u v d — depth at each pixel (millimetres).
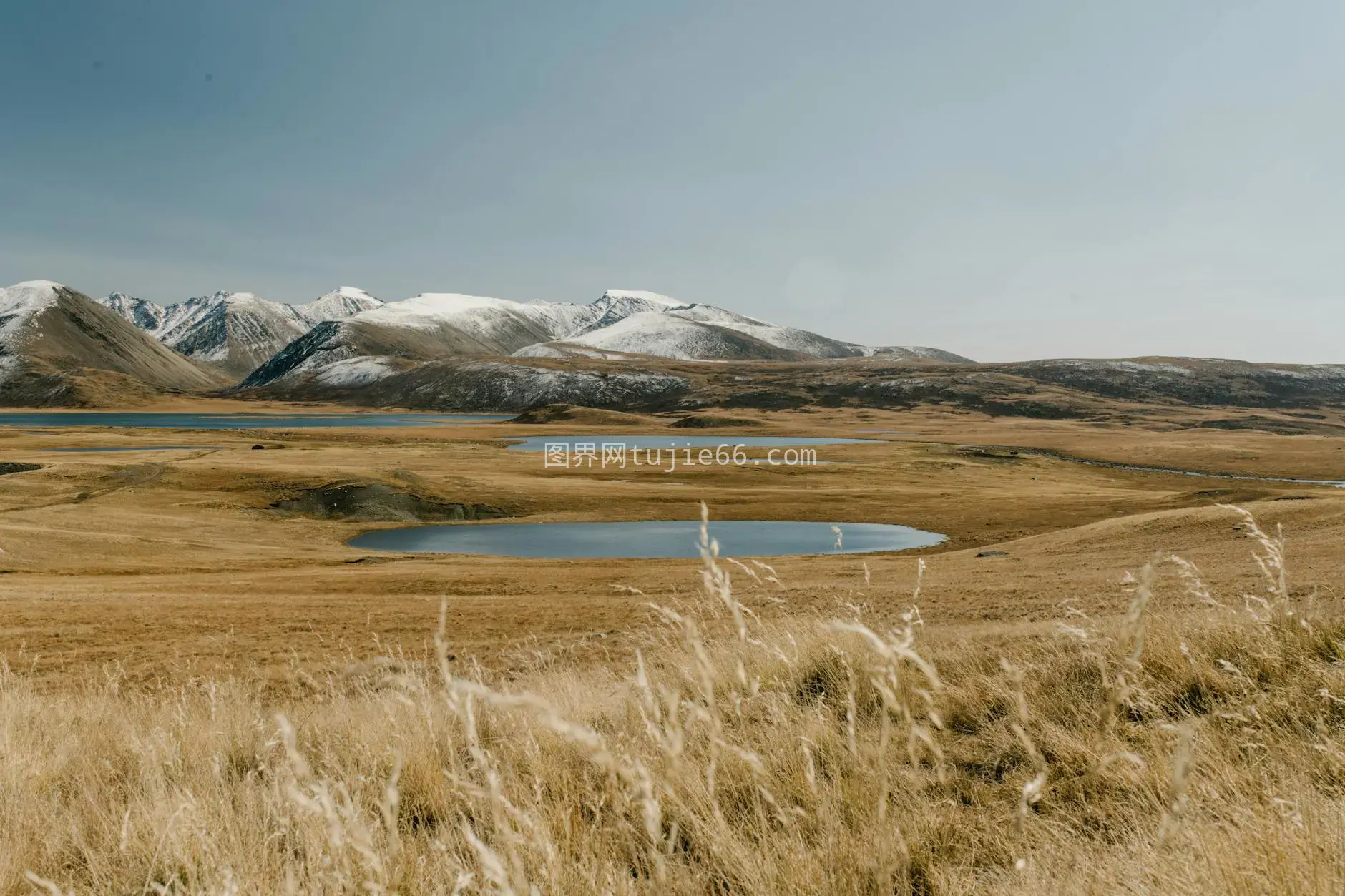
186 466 89875
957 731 4867
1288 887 2232
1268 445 149875
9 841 4012
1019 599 20438
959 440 186000
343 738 5625
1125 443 165250
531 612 24656
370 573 38250
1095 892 2607
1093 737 4020
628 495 88188
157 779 4500
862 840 2773
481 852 1599
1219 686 4648
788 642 5637
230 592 32094
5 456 103812
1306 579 17016
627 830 3127
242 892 2830
